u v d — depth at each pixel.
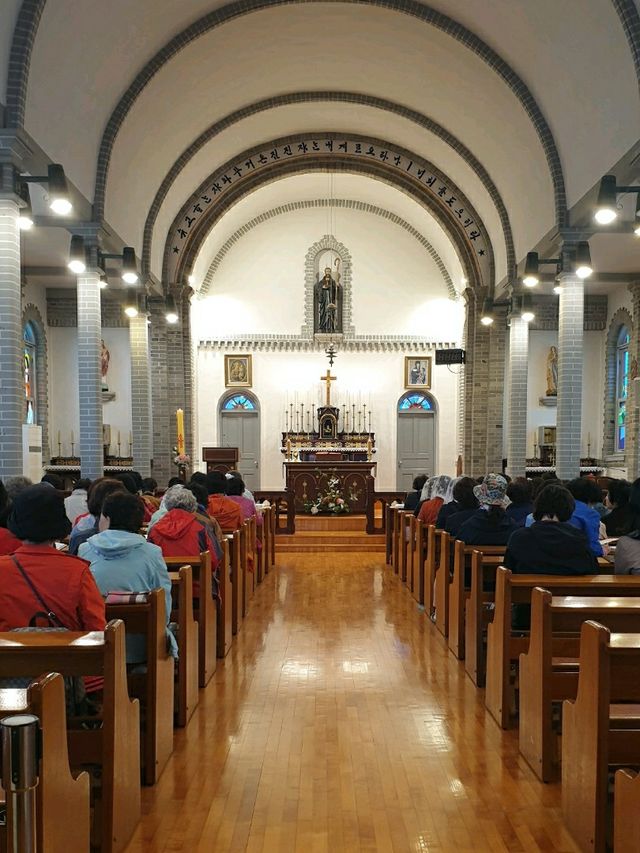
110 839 3.34
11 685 3.40
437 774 4.32
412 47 14.09
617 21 9.41
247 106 16.36
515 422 15.89
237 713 5.40
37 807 2.56
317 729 5.07
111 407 20.81
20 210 8.93
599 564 5.82
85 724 3.70
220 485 9.22
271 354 22.61
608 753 3.29
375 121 17.48
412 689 5.96
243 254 22.69
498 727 5.09
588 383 20.84
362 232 22.81
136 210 15.05
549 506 5.20
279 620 8.52
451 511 8.34
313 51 14.70
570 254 12.42
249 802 3.98
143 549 4.51
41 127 9.87
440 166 18.16
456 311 22.69
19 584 3.59
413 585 9.97
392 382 22.67
